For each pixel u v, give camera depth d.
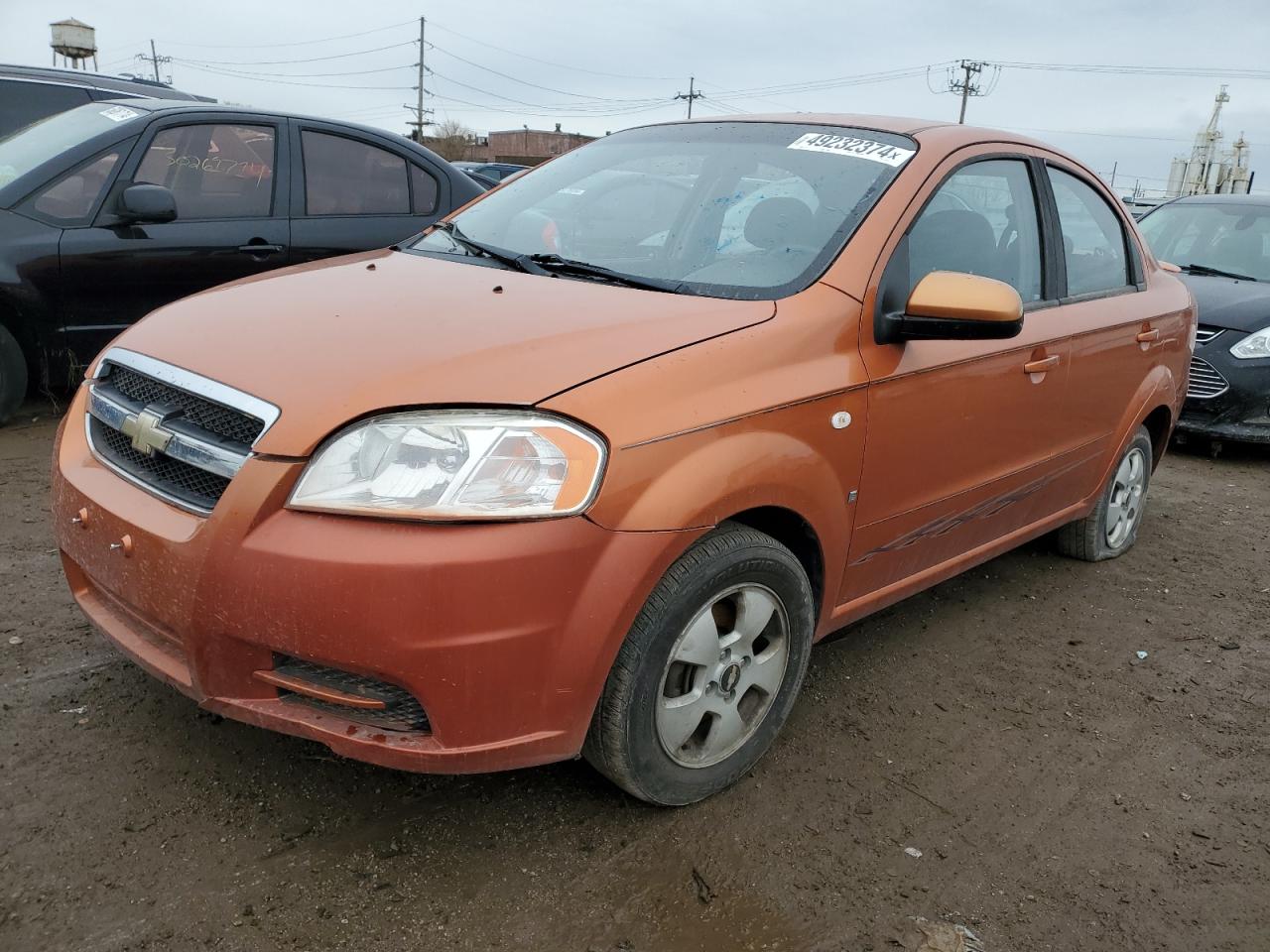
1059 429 3.46
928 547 3.01
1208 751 2.92
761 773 2.60
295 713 1.99
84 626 3.03
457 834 2.25
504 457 1.89
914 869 2.28
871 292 2.57
